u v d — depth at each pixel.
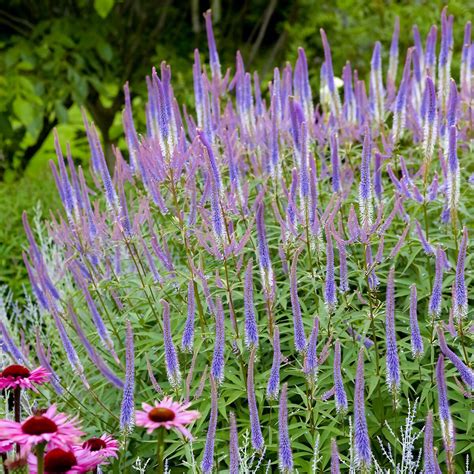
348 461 3.94
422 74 5.73
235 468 3.26
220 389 4.20
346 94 5.59
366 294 4.32
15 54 10.44
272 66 11.60
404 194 4.48
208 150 4.09
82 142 11.75
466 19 9.47
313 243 4.30
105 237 4.73
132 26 11.78
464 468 4.04
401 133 5.22
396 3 10.42
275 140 4.75
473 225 5.03
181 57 11.94
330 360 4.24
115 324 4.91
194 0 11.26
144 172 4.96
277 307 4.63
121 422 3.67
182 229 4.34
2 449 3.06
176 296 4.79
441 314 4.55
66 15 11.58
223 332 3.78
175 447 4.02
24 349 4.50
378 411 4.10
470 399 4.04
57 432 2.86
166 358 3.79
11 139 11.55
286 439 3.41
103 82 11.30
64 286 6.18
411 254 4.46
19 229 7.88
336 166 4.59
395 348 3.63
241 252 4.25
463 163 5.46
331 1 11.07
